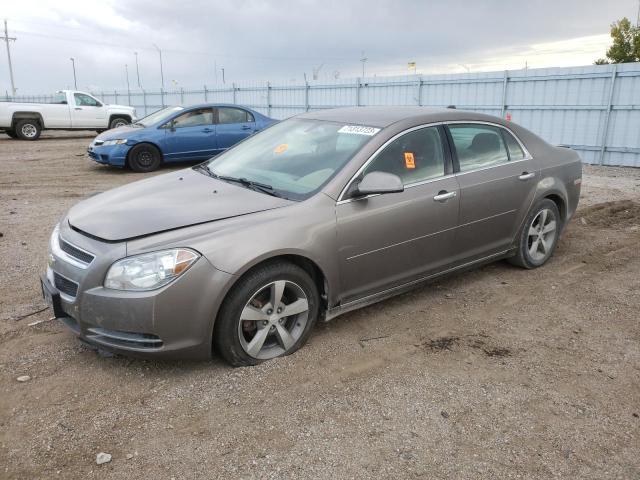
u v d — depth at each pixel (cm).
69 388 319
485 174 457
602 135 1320
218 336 327
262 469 256
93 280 309
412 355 365
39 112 2097
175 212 346
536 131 1441
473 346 379
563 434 287
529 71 1418
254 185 391
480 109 1543
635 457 271
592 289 488
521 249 512
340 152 398
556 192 524
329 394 317
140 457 263
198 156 1249
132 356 317
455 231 436
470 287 487
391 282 405
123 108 2283
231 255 316
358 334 392
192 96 2709
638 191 956
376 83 1789
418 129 423
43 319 408
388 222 387
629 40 2767
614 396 322
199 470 255
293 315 356
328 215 358
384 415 298
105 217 346
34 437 276
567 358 365
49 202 857
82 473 253
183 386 321
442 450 272
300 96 2066
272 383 326
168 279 304
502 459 267
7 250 583
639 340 393
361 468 258
